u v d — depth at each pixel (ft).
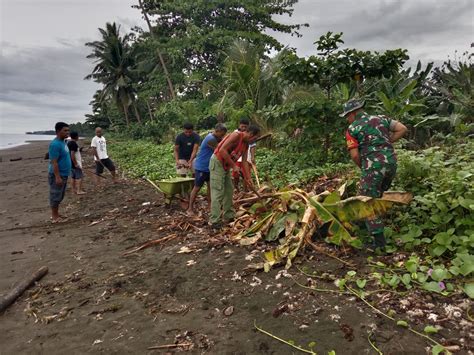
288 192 15.88
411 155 17.17
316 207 13.33
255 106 49.11
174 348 9.39
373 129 12.78
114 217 23.44
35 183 44.50
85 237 19.80
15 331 11.05
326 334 9.16
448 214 12.94
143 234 19.06
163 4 95.96
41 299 12.91
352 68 28.14
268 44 96.48
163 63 98.32
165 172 37.45
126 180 39.01
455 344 8.36
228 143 16.88
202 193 25.98
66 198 31.60
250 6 94.12
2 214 28.32
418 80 39.32
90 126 191.11
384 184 13.11
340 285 11.02
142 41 108.06
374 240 12.90
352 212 12.73
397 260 12.31
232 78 51.55
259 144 37.70
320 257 13.32
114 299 12.35
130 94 125.59
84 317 11.40
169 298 12.00
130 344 9.75
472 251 11.64
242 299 11.29
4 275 15.53
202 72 97.55
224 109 50.98
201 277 13.08
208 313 10.82
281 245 14.03
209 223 18.56
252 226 16.30
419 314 9.47
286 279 12.05
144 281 13.39
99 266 15.35
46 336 10.57
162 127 88.12
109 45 118.11
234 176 23.43
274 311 10.37
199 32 92.02
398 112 29.94
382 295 10.50
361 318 9.59
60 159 23.08
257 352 8.87
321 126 27.89
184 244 16.62
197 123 79.87
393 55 27.30
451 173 14.85
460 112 35.91
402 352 8.25
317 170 24.36
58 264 16.19
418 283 10.83
